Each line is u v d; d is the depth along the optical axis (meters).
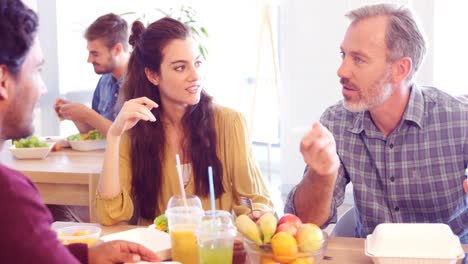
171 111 2.07
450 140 1.86
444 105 1.89
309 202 1.65
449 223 1.93
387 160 1.90
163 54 2.00
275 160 5.01
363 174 1.94
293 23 4.09
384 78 1.82
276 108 4.73
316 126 1.45
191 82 2.00
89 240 1.52
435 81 3.69
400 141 1.89
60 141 3.10
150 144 2.03
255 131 4.84
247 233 1.29
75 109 3.04
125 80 2.17
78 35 4.60
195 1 4.80
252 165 2.09
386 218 1.93
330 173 1.49
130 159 2.06
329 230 3.29
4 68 1.10
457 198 1.89
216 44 4.83
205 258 1.31
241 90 4.84
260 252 1.29
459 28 3.60
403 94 1.85
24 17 1.11
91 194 2.38
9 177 0.97
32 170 2.46
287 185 4.28
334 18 3.96
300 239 1.27
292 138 4.20
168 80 2.00
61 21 4.47
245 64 4.78
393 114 1.88
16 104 1.14
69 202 2.46
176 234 1.42
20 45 1.10
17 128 1.17
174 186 2.06
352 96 1.86
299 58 4.11
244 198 1.93
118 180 1.90
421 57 1.84
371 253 1.36
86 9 4.60
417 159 1.88
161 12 4.73
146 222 2.06
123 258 1.41
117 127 1.87
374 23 1.81
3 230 0.94
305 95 4.13
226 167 2.09
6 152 2.95
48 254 0.96
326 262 1.42
